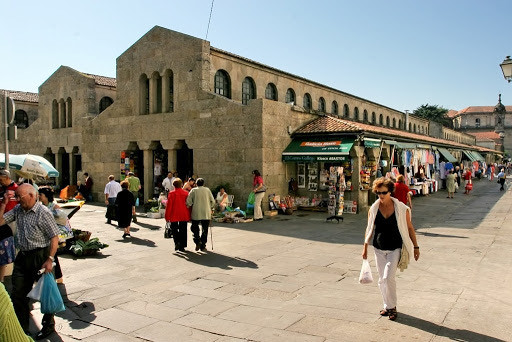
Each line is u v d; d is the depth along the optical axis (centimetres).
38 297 536
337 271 849
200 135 1880
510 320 560
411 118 5134
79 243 1027
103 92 2794
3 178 769
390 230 577
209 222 1088
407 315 586
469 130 10431
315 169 1861
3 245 690
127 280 805
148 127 2098
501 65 1309
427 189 2498
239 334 540
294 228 1411
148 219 1656
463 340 498
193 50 1905
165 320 598
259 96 2297
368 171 1828
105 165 2330
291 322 573
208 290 736
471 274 797
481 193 2675
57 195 2734
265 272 852
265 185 1691
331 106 3166
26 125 3438
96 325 584
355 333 528
